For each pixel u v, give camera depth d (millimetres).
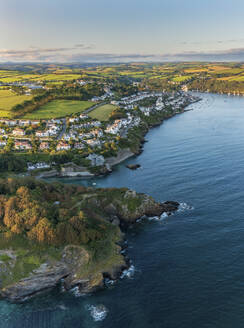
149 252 97312
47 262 90375
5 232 98125
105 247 96312
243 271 84875
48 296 84188
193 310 73750
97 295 82125
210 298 76750
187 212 118938
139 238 105688
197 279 83562
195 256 93125
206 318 71188
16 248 94250
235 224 107938
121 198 123875
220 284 80938
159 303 77062
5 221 100750
